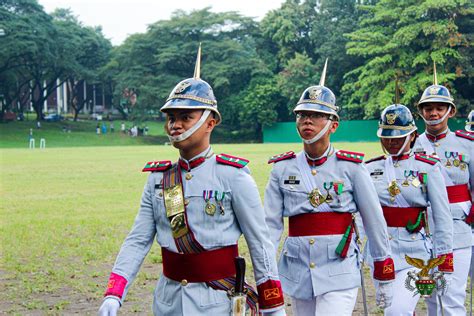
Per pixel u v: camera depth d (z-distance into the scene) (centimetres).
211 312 414
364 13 7131
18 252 1205
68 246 1264
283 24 7525
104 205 1872
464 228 738
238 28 8019
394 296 629
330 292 549
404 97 5794
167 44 7781
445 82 5769
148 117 8388
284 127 7512
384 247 566
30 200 1992
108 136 7862
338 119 575
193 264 419
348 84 6519
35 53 7506
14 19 7438
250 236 423
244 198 422
